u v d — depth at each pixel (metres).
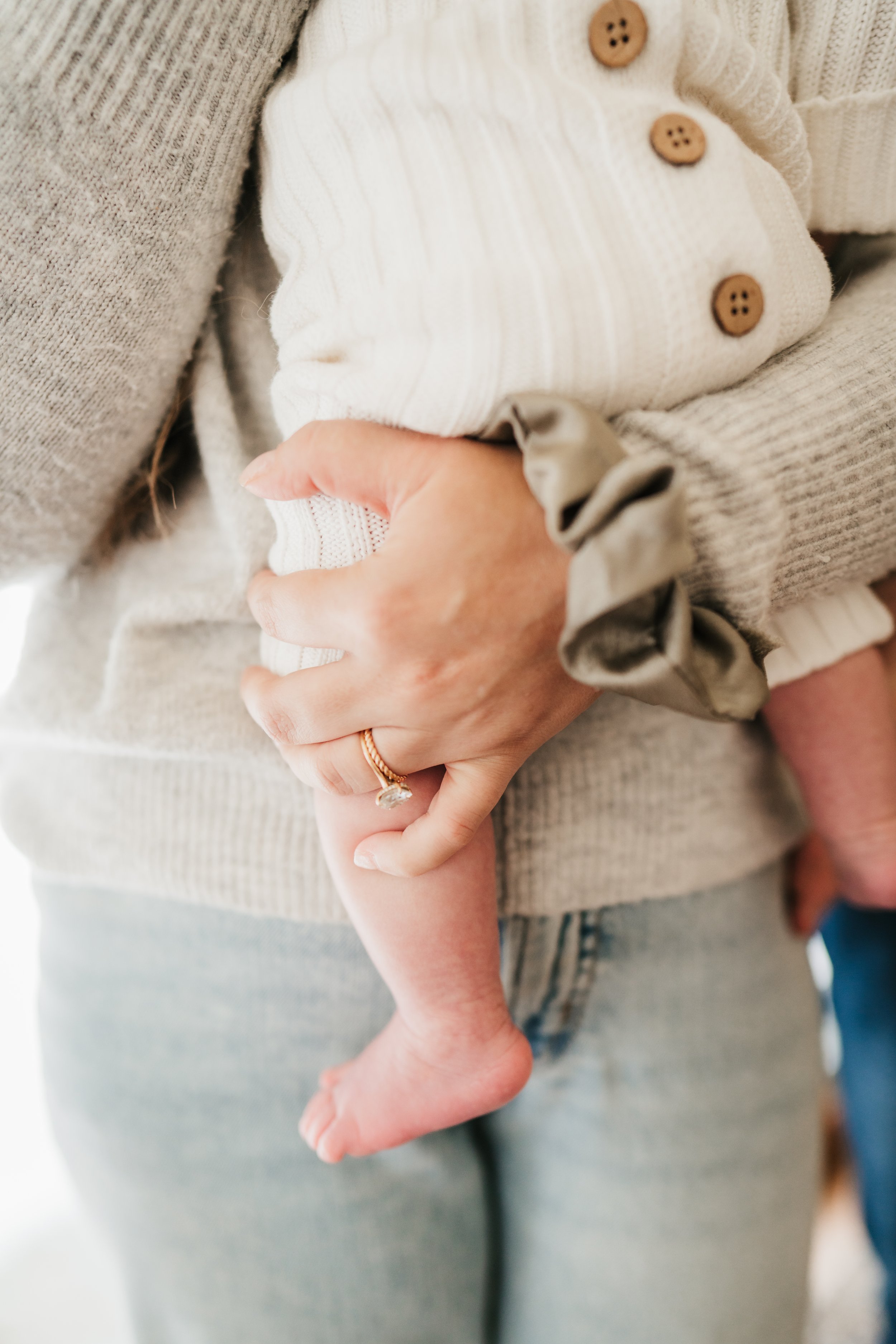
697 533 0.50
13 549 0.63
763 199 0.53
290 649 0.58
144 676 0.63
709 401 0.53
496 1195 0.85
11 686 0.71
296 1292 0.75
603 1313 0.77
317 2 0.57
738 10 0.56
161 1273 0.77
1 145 0.49
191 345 0.61
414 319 0.49
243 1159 0.73
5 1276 1.41
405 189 0.51
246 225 0.63
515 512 0.49
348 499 0.52
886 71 0.58
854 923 1.08
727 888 0.75
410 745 0.53
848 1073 1.12
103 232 0.52
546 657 0.51
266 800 0.65
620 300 0.48
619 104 0.49
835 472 0.55
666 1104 0.75
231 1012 0.70
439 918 0.58
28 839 0.72
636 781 0.68
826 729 0.72
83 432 0.57
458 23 0.50
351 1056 0.71
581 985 0.72
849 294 0.66
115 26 0.49
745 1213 0.76
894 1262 1.12
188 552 0.67
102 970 0.73
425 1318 0.78
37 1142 1.58
